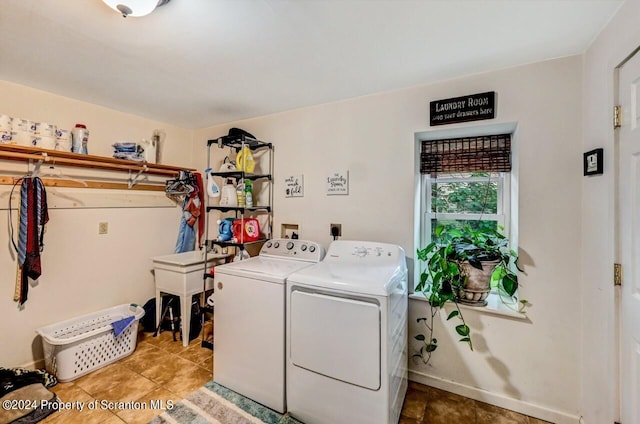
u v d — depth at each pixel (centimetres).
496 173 205
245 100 232
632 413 117
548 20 131
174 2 119
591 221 149
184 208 301
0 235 194
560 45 151
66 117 226
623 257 123
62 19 131
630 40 115
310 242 220
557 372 165
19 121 192
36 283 210
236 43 151
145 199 280
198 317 272
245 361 183
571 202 161
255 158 276
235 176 261
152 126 286
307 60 169
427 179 225
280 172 262
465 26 136
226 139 257
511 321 175
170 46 154
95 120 244
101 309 247
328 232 236
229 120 288
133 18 130
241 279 184
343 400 150
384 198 214
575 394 161
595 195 145
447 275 180
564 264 163
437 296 183
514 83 173
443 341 193
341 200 231
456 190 217
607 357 133
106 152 251
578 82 159
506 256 175
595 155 140
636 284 115
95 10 124
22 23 133
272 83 200
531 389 171
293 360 165
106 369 211
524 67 171
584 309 156
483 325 182
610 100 129
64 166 224
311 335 158
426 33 142
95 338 208
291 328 165
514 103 173
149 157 274
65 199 224
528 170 170
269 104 241
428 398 185
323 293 157
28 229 194
